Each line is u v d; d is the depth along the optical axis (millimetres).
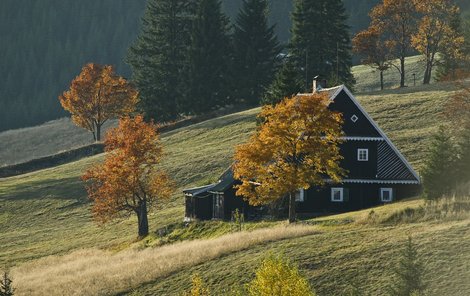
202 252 136375
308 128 157375
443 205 138500
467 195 144500
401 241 122312
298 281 88312
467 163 150500
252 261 126812
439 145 152375
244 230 162125
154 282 129875
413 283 92562
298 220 164125
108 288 130500
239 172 160000
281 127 156875
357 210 176000
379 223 138750
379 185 178500
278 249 130000
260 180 159625
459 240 117812
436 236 121062
